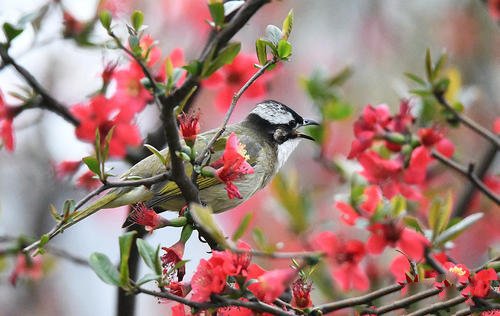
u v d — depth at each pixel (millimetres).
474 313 7328
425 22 19094
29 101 9766
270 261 12695
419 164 9297
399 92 10898
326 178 17125
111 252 16984
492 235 13719
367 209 8203
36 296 17031
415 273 7637
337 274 8258
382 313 7555
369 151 9359
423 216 10883
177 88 6730
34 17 9367
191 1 14836
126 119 10008
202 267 7031
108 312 17359
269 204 12102
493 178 12289
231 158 7555
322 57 19125
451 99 10852
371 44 19188
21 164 15609
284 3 19109
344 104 11461
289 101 18625
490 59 18328
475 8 18641
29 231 15742
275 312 6879
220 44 6789
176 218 7512
